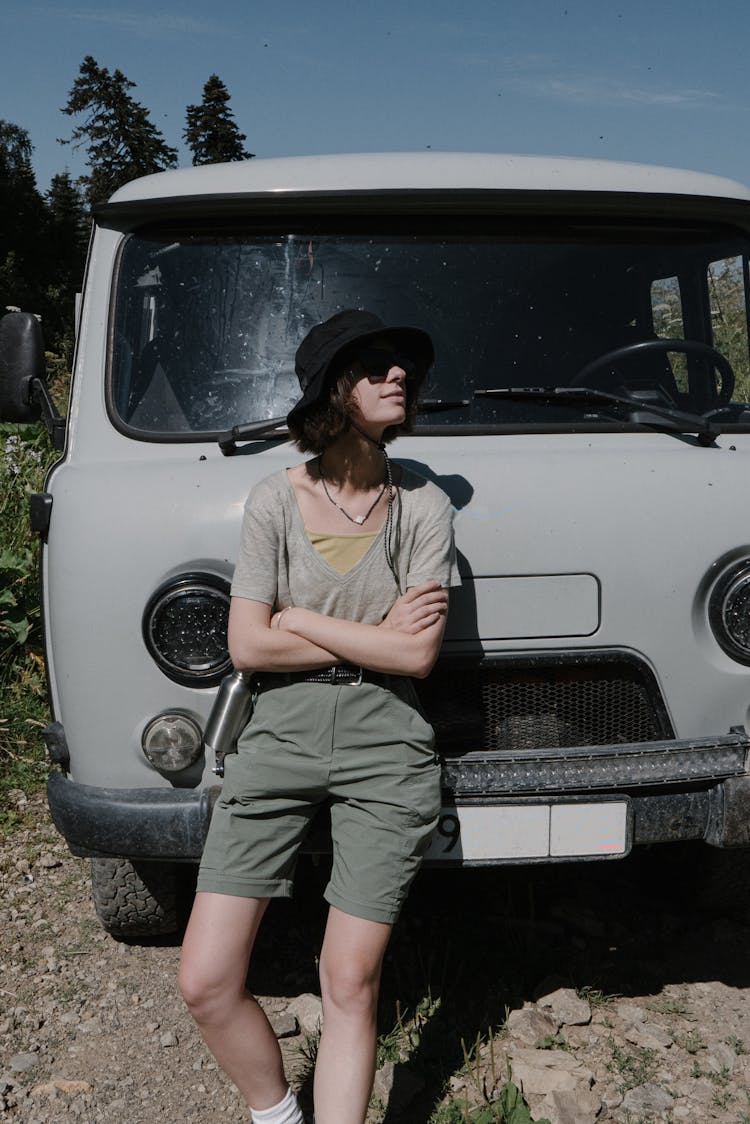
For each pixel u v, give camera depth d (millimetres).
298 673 2488
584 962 3541
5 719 5199
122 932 3617
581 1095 2898
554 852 2869
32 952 3654
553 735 3014
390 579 2479
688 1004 3357
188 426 3232
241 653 2457
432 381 3320
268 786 2477
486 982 3443
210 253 3383
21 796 4762
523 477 2953
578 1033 3209
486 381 3350
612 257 3516
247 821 2502
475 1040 3160
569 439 3217
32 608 5766
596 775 2867
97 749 2926
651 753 2906
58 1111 2916
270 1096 2547
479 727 2990
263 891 2502
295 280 3369
